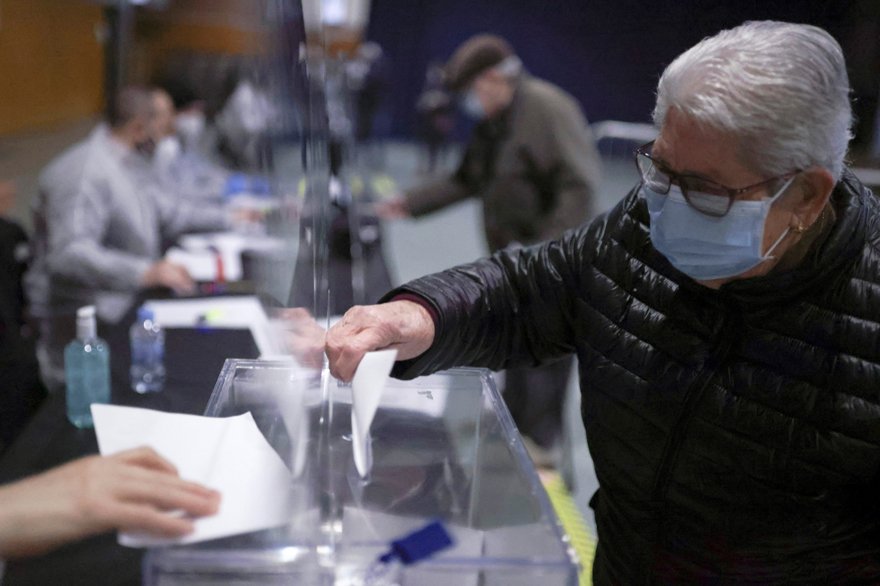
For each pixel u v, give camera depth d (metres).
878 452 0.83
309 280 1.23
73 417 1.26
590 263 1.00
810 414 0.84
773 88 0.71
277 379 0.90
